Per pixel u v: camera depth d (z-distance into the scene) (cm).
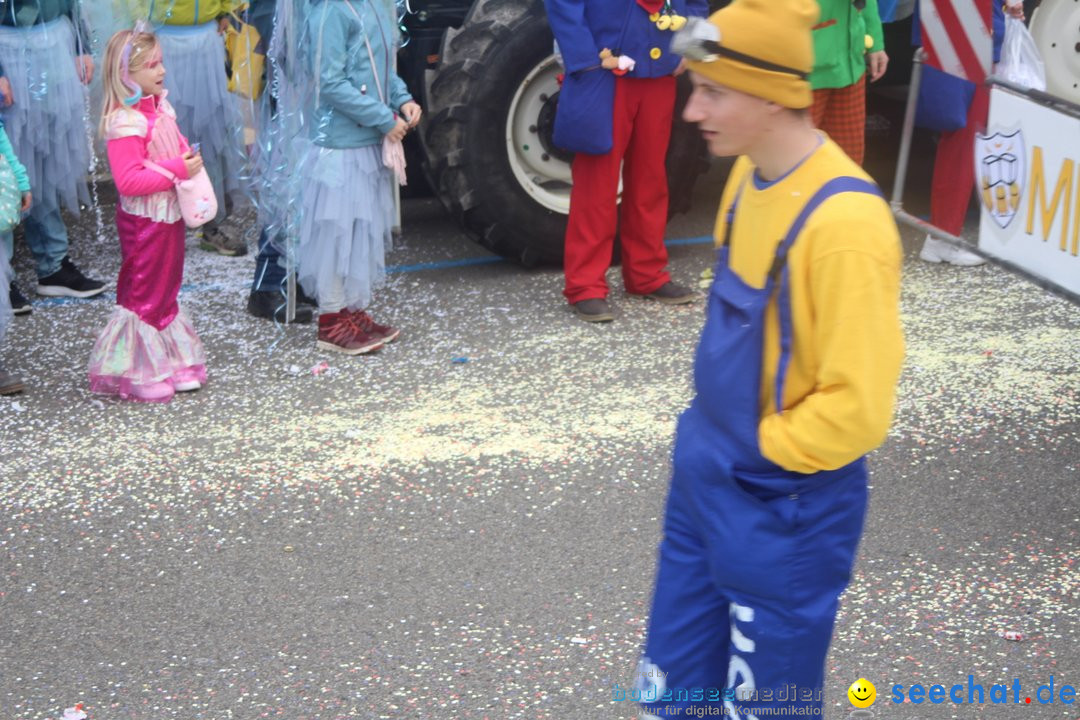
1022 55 582
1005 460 418
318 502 402
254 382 494
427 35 627
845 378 204
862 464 225
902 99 855
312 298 566
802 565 221
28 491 412
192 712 305
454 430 448
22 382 488
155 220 459
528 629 334
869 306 202
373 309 568
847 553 227
